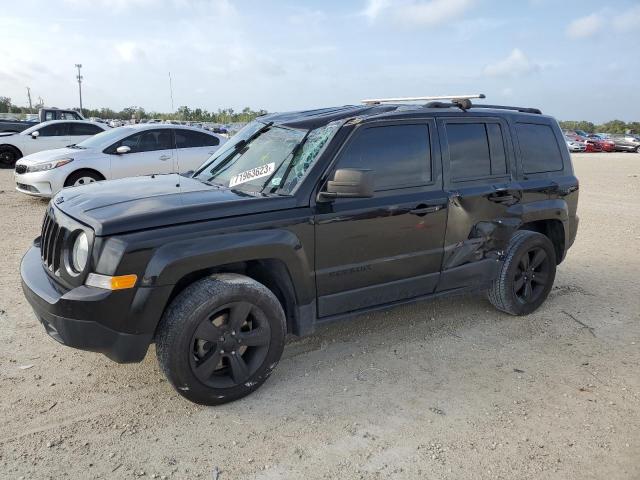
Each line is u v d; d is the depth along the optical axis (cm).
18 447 294
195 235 316
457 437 314
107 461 285
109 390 355
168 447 299
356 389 366
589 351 435
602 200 1290
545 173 511
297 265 352
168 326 313
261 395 356
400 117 407
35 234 764
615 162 2898
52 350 409
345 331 462
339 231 370
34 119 2386
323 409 340
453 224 432
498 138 470
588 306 537
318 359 409
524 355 425
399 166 404
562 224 523
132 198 350
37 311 329
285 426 321
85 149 977
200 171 457
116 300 299
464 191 436
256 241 332
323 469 284
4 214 901
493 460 294
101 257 301
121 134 996
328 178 367
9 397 342
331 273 374
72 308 299
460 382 379
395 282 411
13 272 587
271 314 345
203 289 320
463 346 438
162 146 1016
